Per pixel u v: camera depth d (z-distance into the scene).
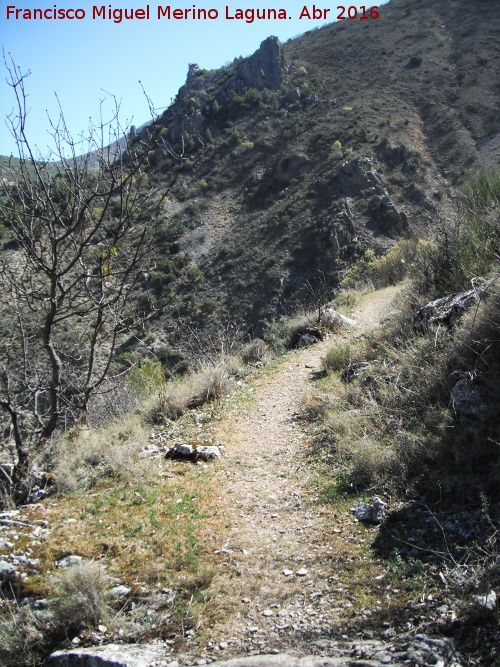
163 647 2.81
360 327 10.23
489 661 2.25
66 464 5.44
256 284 43.59
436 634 2.49
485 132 60.53
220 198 60.66
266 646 2.70
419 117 67.25
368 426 5.04
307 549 3.57
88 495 4.80
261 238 49.59
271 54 85.12
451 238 7.58
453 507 3.61
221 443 5.88
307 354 9.36
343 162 55.31
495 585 2.69
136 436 6.12
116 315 6.13
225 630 2.87
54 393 6.20
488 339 4.38
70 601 3.09
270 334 11.34
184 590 3.26
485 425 3.99
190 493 4.65
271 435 5.98
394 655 2.35
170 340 19.02
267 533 3.86
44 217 5.22
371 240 44.91
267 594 3.14
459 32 86.19
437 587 2.86
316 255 44.72
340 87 79.69
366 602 2.90
